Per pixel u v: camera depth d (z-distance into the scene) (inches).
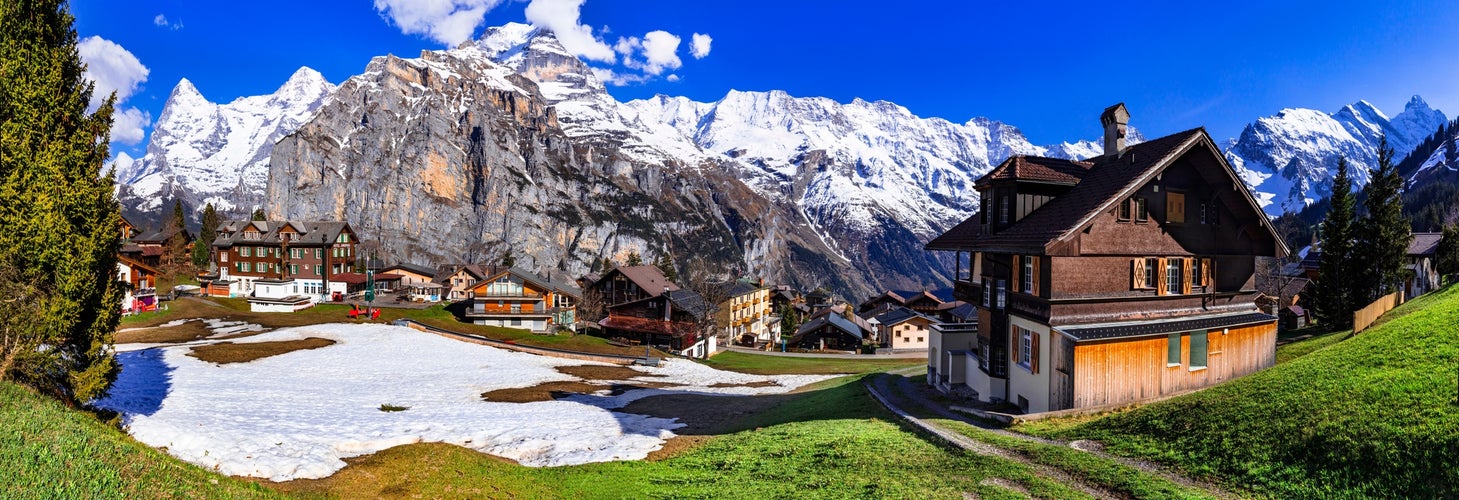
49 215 680.4
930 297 4466.0
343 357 2194.9
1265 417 779.4
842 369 2684.5
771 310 6048.2
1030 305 1178.6
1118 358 1080.8
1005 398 1283.2
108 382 776.9
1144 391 1104.2
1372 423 678.5
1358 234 2020.2
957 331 1517.0
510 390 1753.2
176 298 3491.6
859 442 962.7
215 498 542.0
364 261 6210.6
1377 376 794.2
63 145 714.8
